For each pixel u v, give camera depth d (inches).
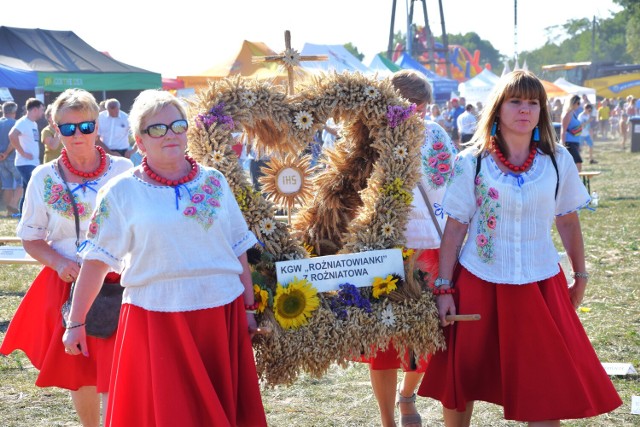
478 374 140.9
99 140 533.0
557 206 145.0
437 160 164.6
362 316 140.5
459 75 2984.7
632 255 362.3
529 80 135.5
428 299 143.3
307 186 159.2
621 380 197.2
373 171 155.9
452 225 142.6
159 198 118.5
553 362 134.9
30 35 747.4
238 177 137.3
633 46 3535.9
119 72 749.9
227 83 139.3
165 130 118.2
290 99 145.3
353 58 852.0
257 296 135.0
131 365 119.8
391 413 163.9
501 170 138.6
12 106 561.9
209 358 121.1
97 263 122.2
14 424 176.6
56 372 143.3
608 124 1572.3
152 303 118.0
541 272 138.2
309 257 146.6
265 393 195.8
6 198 571.2
